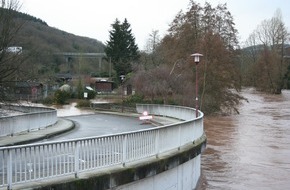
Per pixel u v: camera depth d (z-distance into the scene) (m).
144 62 70.25
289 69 116.94
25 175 9.12
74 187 9.66
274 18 111.25
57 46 130.50
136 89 48.72
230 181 20.38
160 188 12.84
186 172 14.98
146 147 12.48
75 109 52.56
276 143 31.97
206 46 53.16
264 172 22.53
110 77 92.12
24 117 22.30
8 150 8.74
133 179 11.30
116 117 38.34
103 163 10.90
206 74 53.03
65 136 22.67
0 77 18.19
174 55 56.09
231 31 60.31
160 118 32.06
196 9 58.88
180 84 46.97
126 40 91.12
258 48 118.62
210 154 27.22
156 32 86.44
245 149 29.27
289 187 19.67
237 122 46.25
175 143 14.32
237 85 60.16
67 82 93.06
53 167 9.69
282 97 91.62
